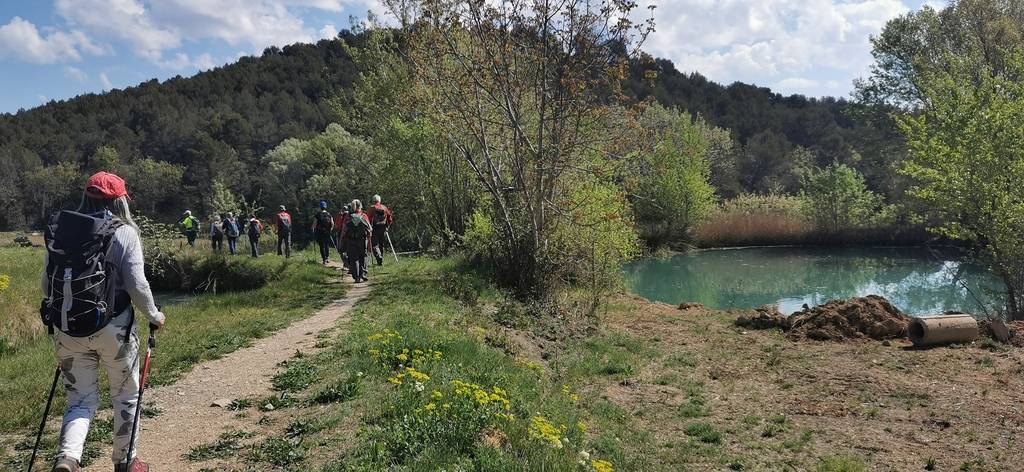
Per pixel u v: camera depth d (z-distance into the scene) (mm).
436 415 5379
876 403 9320
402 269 18453
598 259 16203
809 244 46969
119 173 83062
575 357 11523
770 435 8008
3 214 83000
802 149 88625
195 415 6168
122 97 120312
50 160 95688
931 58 41875
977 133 17750
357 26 26953
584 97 14695
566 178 16000
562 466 5254
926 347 12727
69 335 3816
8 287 14188
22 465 4895
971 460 7191
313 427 5559
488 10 14430
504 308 13430
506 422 5809
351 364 7469
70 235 3830
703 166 47031
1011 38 35875
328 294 14883
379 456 4805
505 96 14852
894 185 48312
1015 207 16531
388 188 28906
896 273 32812
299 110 109688
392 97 25094
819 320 14203
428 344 8539
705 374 10930
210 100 116562
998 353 12031
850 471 6719
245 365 8125
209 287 19516
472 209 23547
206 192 82000
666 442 7578
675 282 30703
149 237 20812
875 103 46969
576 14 14289
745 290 27906
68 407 3939
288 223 22766
